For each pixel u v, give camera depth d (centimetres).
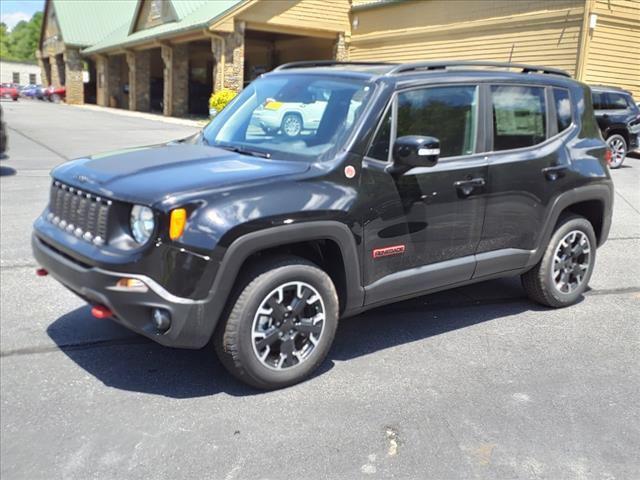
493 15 1908
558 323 507
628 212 974
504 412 364
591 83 1702
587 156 527
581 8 1648
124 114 3184
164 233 328
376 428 342
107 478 291
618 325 507
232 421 342
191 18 2727
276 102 450
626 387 400
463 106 446
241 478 296
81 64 4397
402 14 2275
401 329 483
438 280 443
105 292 336
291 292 375
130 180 354
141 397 363
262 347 366
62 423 333
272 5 2408
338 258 390
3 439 316
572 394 388
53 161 1302
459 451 324
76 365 398
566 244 529
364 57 2511
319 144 400
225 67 2417
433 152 385
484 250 468
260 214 345
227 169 370
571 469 313
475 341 465
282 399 369
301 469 304
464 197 440
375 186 394
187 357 416
